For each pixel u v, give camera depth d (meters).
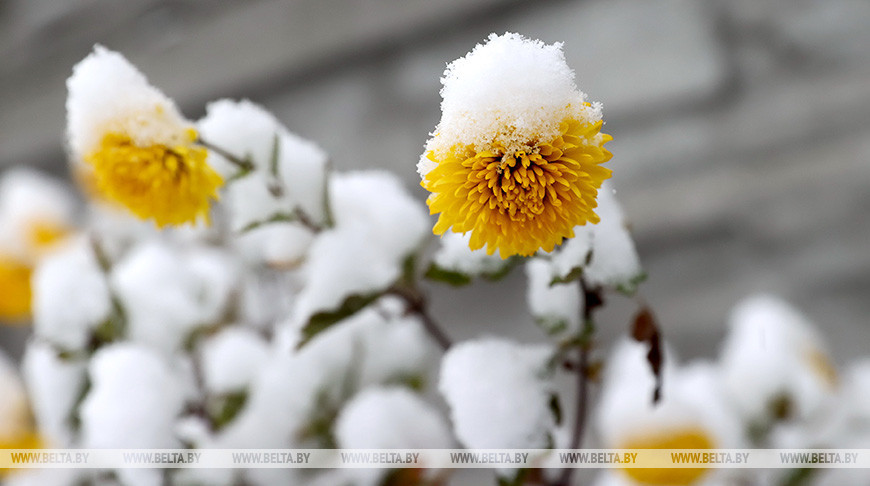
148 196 0.48
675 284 1.29
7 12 1.78
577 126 0.42
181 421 0.60
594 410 0.93
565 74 0.42
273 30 1.54
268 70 1.54
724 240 1.28
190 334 0.61
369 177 0.60
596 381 0.54
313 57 1.50
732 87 1.27
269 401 0.59
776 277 1.24
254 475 0.58
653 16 1.30
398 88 1.45
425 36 1.43
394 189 0.58
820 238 1.22
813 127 1.22
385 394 0.58
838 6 1.21
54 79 1.71
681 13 1.28
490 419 0.49
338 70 1.51
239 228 0.55
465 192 0.42
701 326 1.25
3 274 0.83
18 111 1.74
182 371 0.61
